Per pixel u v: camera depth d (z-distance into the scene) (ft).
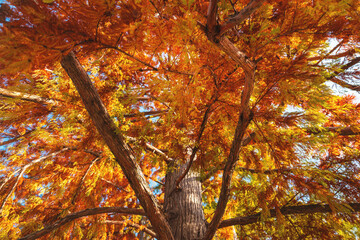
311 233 9.42
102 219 12.74
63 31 3.44
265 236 9.87
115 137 6.33
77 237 11.57
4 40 2.86
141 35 4.27
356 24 4.38
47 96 8.44
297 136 7.36
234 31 5.16
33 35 3.09
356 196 8.41
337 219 9.02
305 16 4.41
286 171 7.63
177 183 10.91
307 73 4.98
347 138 10.00
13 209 10.96
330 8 4.05
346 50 5.70
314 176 7.44
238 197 10.22
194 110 6.48
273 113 6.25
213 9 3.54
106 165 11.09
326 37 4.86
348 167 9.30
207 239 8.21
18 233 10.25
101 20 3.79
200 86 5.32
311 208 8.83
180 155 7.62
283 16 4.94
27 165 9.73
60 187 10.84
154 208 7.03
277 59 5.16
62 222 8.07
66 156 13.10
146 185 6.96
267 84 5.65
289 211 9.03
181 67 5.25
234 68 5.54
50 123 9.96
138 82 9.80
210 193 17.47
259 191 8.09
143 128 7.04
